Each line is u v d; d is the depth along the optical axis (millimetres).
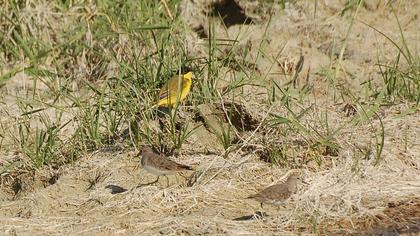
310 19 17016
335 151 13086
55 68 16875
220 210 11922
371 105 14539
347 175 12523
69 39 17016
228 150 13133
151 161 12234
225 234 11195
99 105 13914
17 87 16531
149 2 17219
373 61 16531
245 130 13867
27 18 17344
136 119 13758
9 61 17281
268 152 13070
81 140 13789
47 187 12812
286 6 17141
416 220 11594
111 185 12633
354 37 16797
